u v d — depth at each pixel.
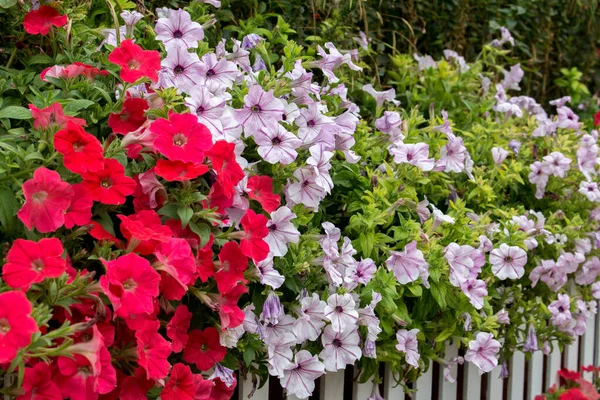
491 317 2.88
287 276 2.37
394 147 2.75
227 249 2.07
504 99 4.00
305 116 2.50
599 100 5.12
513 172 3.38
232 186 2.05
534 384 3.79
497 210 3.15
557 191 3.58
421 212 2.72
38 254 1.66
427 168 2.71
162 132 1.96
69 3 2.38
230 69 2.42
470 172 3.13
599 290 3.63
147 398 2.05
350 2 3.41
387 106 3.52
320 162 2.37
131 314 1.81
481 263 2.75
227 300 2.11
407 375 2.94
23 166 1.87
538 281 3.42
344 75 3.43
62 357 1.69
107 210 1.98
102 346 1.70
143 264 1.79
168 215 2.01
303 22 3.56
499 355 3.33
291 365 2.37
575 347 4.08
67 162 1.82
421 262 2.58
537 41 4.84
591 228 3.57
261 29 3.14
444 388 3.25
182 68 2.32
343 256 2.45
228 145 2.05
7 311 1.52
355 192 2.75
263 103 2.32
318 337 2.57
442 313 2.88
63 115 1.93
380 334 2.65
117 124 2.10
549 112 5.10
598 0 5.21
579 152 3.54
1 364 1.61
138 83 2.10
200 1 2.94
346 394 3.05
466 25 4.41
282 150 2.30
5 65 2.43
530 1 4.62
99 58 2.35
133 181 1.90
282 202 2.51
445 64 3.77
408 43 4.19
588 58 5.20
